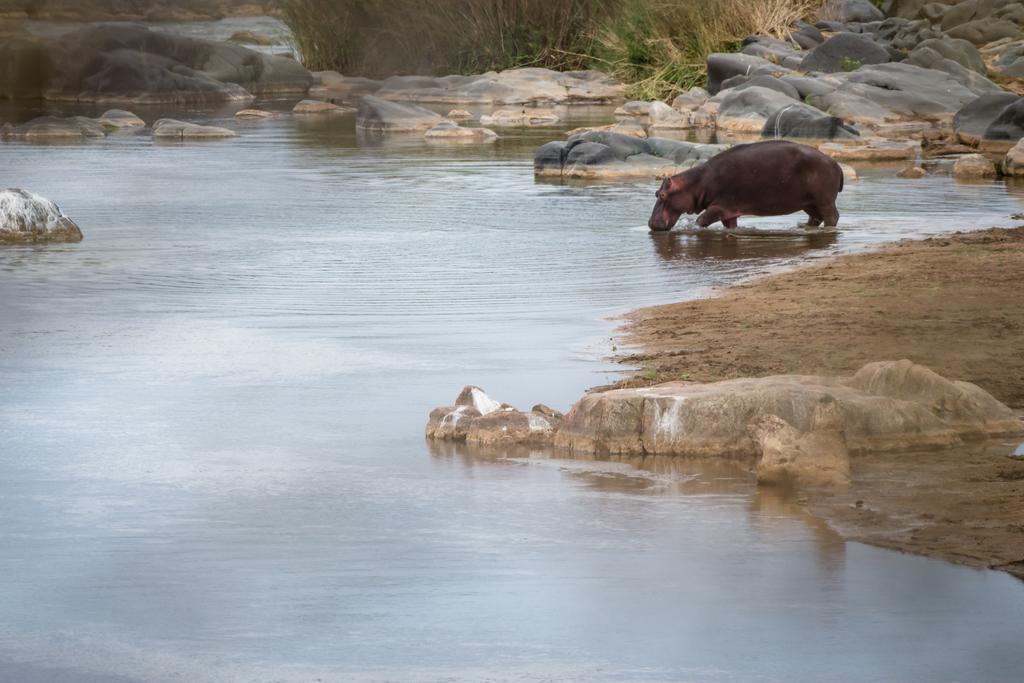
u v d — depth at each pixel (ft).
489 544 40.34
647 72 253.24
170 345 68.95
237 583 36.83
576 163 151.94
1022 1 271.49
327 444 51.75
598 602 35.32
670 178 110.73
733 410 51.26
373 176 152.56
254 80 241.96
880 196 131.44
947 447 51.29
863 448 50.55
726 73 227.81
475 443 52.47
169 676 30.86
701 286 85.51
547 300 81.56
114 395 58.75
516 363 64.34
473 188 141.49
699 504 44.55
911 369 54.03
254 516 42.98
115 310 78.64
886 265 89.76
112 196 134.62
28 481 46.68
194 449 50.80
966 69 219.41
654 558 38.96
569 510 43.93
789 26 262.47
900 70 208.64
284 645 32.55
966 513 42.75
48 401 57.72
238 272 92.02
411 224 115.65
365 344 69.05
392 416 55.67
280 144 190.29
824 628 33.47
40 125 200.54
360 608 34.96
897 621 33.86
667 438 51.19
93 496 45.01
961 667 31.07
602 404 51.96
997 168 149.79
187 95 232.53
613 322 74.28
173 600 35.55
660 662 31.48
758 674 30.78
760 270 91.20
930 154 173.06
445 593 36.06
